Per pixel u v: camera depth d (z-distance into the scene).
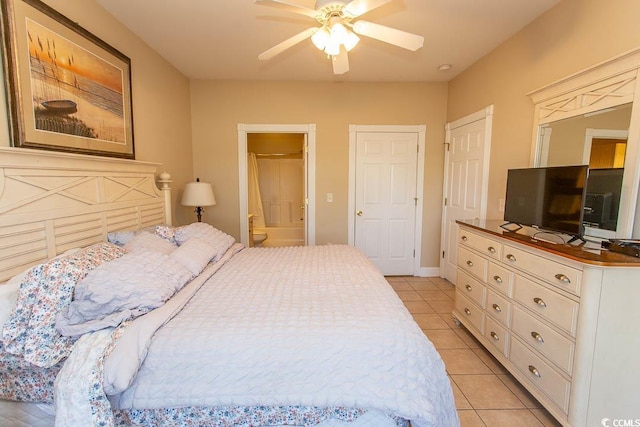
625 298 1.40
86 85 1.98
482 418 1.70
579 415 1.46
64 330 1.25
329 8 1.63
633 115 1.63
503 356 2.06
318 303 1.53
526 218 2.11
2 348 1.22
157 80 3.01
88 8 2.05
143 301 1.39
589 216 1.90
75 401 1.10
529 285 1.81
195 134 3.90
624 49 1.71
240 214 4.02
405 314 1.46
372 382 1.21
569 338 1.51
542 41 2.34
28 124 1.56
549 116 2.24
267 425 1.30
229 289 1.75
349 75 3.70
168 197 2.88
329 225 4.14
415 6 2.23
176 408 1.26
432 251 4.22
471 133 3.39
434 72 3.60
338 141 4.02
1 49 1.44
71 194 1.75
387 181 4.11
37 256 1.54
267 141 6.38
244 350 1.23
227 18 2.39
